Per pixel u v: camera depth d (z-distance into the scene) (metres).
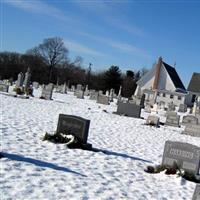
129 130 21.52
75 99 45.41
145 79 89.69
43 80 120.88
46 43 121.44
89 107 33.78
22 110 22.53
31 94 36.66
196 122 29.38
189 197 9.87
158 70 87.44
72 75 122.75
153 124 25.86
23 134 14.24
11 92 36.28
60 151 12.28
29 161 10.22
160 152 15.88
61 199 7.73
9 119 17.69
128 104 30.69
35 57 121.06
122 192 9.09
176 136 22.86
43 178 8.91
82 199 7.96
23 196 7.52
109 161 12.18
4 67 115.56
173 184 10.86
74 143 13.21
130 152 14.63
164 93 85.75
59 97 44.41
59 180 8.98
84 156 12.18
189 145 11.84
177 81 93.50
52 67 122.00
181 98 84.81
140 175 11.24
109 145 15.36
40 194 7.81
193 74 89.69
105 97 42.53
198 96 85.38
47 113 23.19
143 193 9.42
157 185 10.49
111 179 10.09
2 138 12.80
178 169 11.75
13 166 9.41
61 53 122.69
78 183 9.04
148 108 43.75
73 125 13.66
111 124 22.94
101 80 107.62
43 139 13.57
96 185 9.19
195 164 11.76
